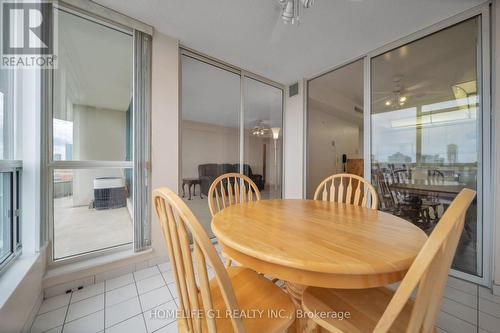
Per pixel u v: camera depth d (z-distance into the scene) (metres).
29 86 1.42
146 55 1.96
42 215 1.48
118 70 1.92
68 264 1.65
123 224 1.98
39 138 1.45
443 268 0.56
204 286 0.58
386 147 2.32
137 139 1.91
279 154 3.50
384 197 2.33
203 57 2.51
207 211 2.69
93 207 1.83
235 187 1.87
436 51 1.96
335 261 0.63
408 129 2.15
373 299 0.86
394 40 2.20
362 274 0.64
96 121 1.83
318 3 1.66
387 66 2.30
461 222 0.59
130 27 1.87
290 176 3.41
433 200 1.99
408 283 0.51
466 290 1.62
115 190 1.94
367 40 2.20
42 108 1.48
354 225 0.99
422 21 1.90
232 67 2.79
